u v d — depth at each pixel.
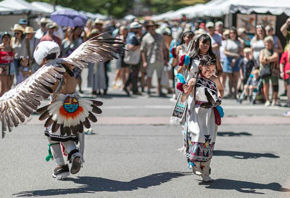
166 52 30.86
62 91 11.71
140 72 35.59
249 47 30.70
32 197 11.19
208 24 27.91
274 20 35.88
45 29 26.28
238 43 29.19
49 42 11.98
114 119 21.75
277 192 11.78
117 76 35.06
